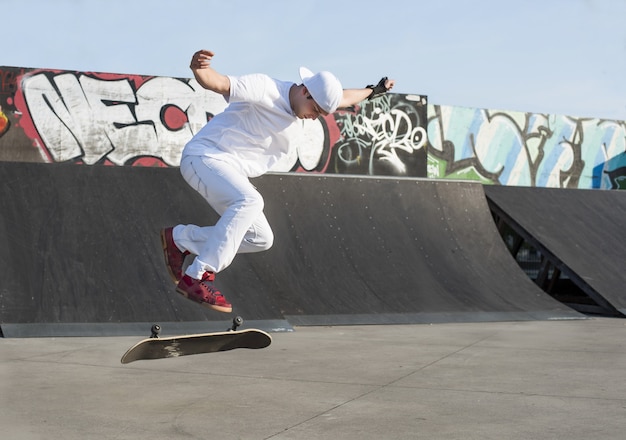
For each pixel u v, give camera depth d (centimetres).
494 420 413
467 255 1099
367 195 1138
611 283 1099
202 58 379
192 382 520
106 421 404
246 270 923
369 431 387
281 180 1102
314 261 990
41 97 1402
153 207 973
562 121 1841
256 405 448
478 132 1755
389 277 999
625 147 1908
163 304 820
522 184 1798
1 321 745
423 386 512
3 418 409
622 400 468
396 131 1652
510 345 725
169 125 1492
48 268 831
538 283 1308
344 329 845
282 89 412
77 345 687
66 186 965
